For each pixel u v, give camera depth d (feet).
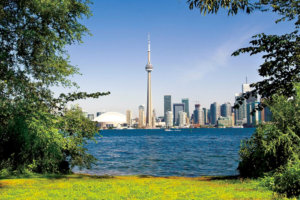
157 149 212.02
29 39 49.96
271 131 50.24
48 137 58.29
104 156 157.89
